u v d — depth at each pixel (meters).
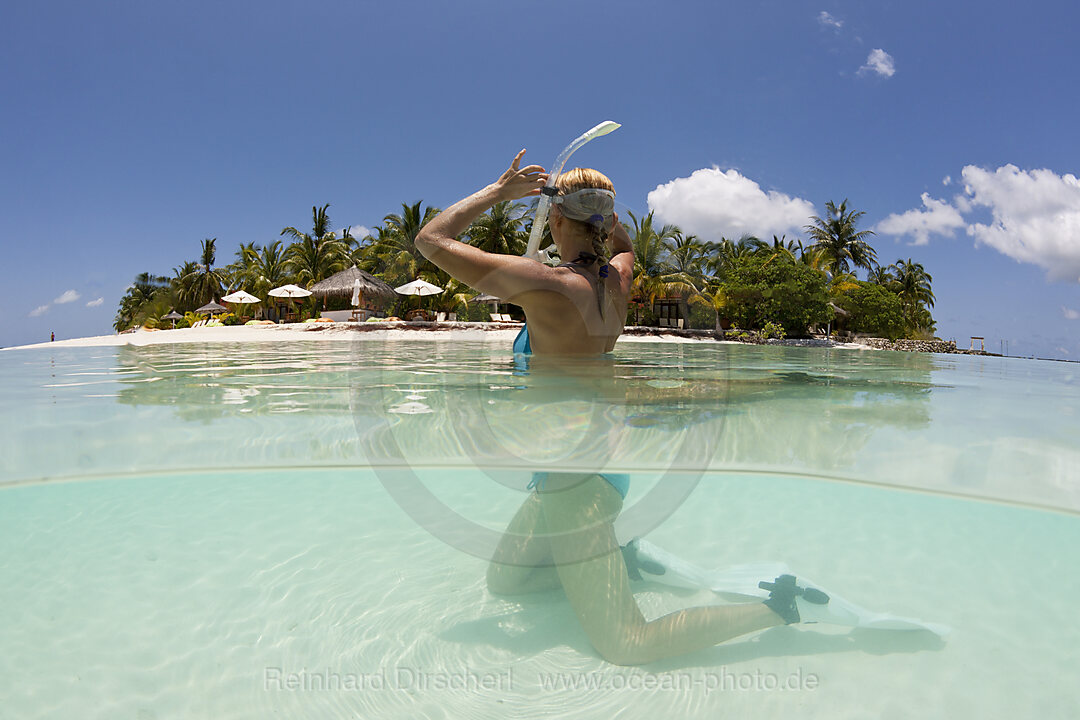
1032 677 1.18
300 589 1.47
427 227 1.42
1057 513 1.88
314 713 1.04
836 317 37.44
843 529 1.84
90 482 2.00
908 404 3.48
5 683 1.09
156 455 2.12
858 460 2.24
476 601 1.46
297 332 14.85
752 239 42.03
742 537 1.80
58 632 1.26
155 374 4.65
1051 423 2.90
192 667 1.16
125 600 1.39
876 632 1.35
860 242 49.31
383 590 1.49
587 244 1.50
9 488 1.93
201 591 1.44
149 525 1.79
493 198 1.47
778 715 1.07
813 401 3.47
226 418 2.67
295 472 2.16
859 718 1.06
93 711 1.02
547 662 1.25
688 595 1.51
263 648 1.24
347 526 1.83
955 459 2.25
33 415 2.75
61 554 1.60
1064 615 1.40
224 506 1.95
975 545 1.74
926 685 1.16
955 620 1.38
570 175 1.49
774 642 1.34
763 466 2.28
